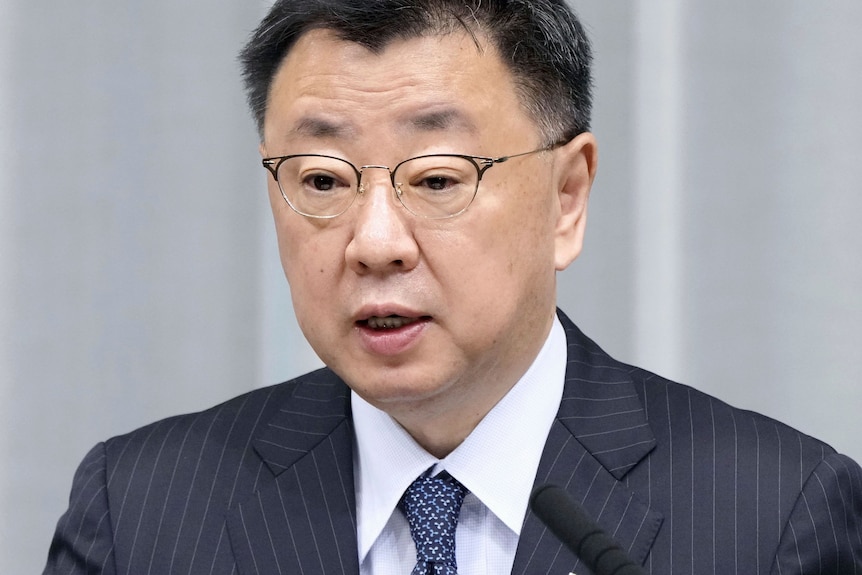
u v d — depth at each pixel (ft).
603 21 24.73
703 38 24.61
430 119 14.74
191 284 25.22
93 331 25.13
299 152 15.20
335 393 18.10
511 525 16.11
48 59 25.30
